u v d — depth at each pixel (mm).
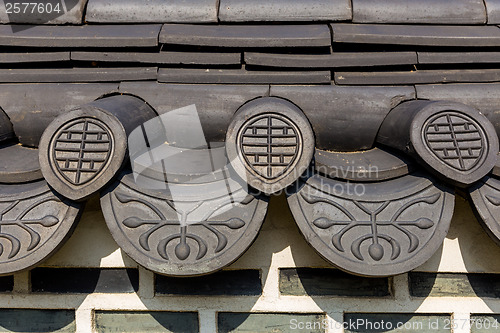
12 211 1267
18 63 1555
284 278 1513
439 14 1566
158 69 1535
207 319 1513
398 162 1350
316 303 1502
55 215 1263
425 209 1269
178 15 1570
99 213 1505
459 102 1397
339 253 1232
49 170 1218
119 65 1553
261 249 1504
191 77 1519
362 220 1251
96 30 1553
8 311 1540
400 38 1509
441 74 1519
